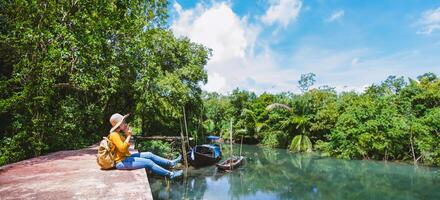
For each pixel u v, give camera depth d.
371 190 16.03
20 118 9.20
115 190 3.85
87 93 16.02
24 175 4.90
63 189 3.91
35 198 3.49
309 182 18.22
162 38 23.14
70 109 11.56
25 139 9.23
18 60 10.07
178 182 17.59
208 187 16.61
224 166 20.97
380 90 33.84
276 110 37.53
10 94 9.81
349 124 27.03
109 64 11.77
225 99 52.31
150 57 16.19
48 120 10.08
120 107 22.59
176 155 22.94
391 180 18.19
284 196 15.13
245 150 34.88
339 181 18.36
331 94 37.97
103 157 5.21
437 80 27.22
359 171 21.22
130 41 12.44
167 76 23.30
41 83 9.36
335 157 28.14
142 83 18.66
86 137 14.21
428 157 22.14
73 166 5.86
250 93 47.06
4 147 8.59
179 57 27.00
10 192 3.77
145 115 24.64
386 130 24.50
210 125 42.44
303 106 34.66
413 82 26.56
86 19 10.74
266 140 39.59
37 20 10.26
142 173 4.94
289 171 21.62
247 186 17.09
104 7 11.32
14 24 9.51
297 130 35.38
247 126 40.94
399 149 24.30
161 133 29.58
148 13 15.22
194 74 27.03
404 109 25.66
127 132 5.39
